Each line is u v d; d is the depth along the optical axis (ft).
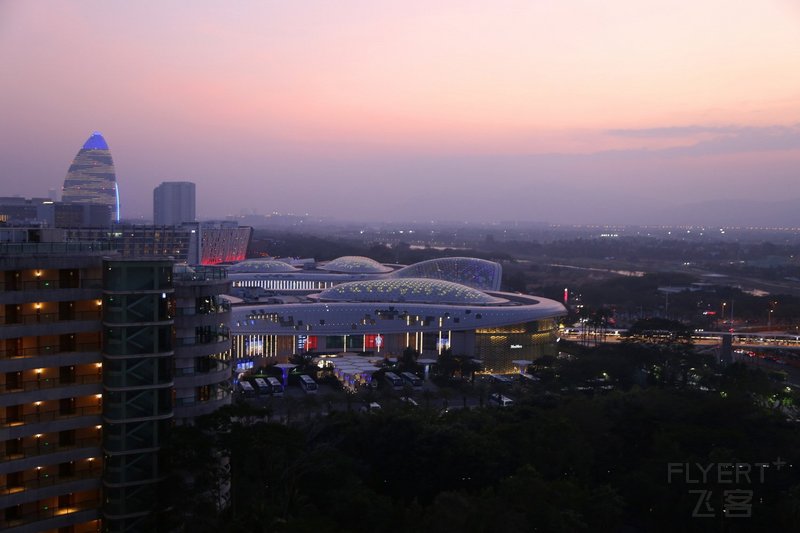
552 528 368.27
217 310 381.81
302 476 402.72
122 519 325.21
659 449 476.95
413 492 451.12
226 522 331.98
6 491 312.50
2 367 307.17
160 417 334.03
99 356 332.80
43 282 328.29
